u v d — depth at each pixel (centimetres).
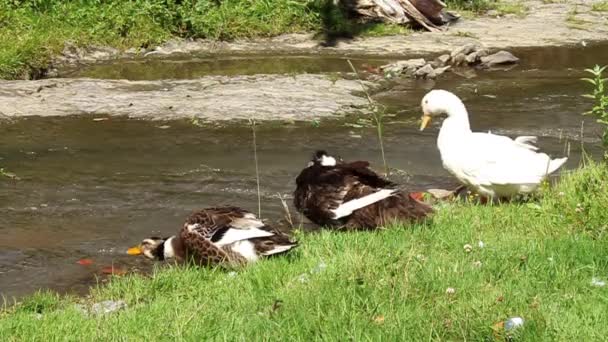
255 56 1828
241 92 1470
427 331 569
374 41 1941
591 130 1281
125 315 644
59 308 698
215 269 749
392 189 830
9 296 750
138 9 1930
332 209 820
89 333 614
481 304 608
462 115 930
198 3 1986
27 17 1856
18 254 851
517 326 565
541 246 727
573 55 1817
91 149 1212
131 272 791
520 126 1309
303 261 732
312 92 1475
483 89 1548
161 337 595
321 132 1278
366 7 2042
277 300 636
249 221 769
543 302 610
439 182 1055
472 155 902
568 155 1153
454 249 735
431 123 1325
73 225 932
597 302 611
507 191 900
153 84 1539
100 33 1858
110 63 1767
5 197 1025
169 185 1062
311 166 861
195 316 626
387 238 772
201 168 1125
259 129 1293
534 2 2327
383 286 645
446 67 1686
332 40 1942
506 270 674
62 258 840
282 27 1986
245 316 619
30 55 1695
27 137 1269
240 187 1051
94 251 856
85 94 1468
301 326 591
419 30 2039
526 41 1936
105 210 977
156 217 954
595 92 912
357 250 740
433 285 645
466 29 2041
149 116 1363
